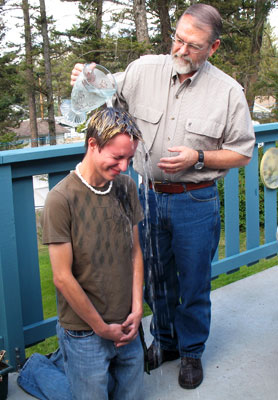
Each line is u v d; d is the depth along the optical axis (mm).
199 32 1654
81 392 1622
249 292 2859
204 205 1904
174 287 2123
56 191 1486
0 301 2021
